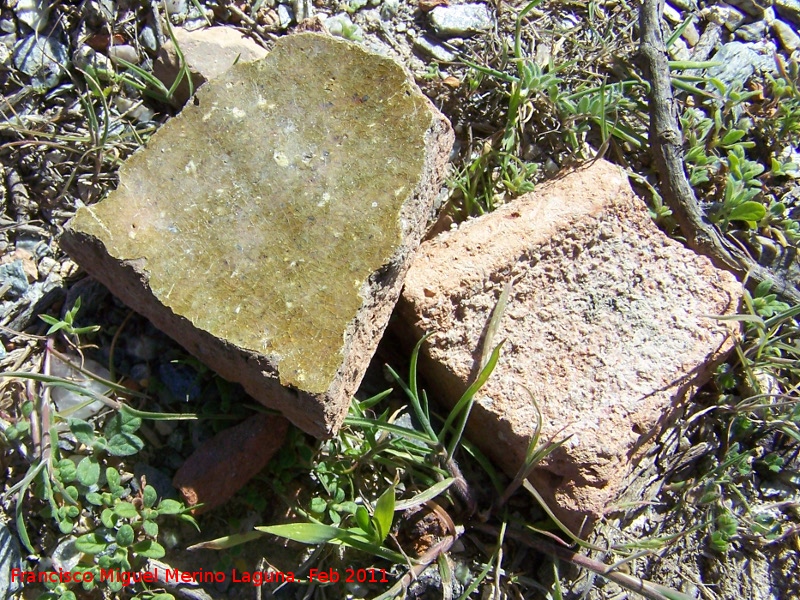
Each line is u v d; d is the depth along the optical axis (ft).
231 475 0.82
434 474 0.88
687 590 0.94
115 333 0.89
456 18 1.12
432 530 0.87
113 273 0.79
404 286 0.85
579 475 0.84
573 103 1.10
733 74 1.19
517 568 0.90
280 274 0.76
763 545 0.97
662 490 0.97
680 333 0.90
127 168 0.79
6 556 0.81
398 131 0.80
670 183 1.07
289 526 0.77
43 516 0.81
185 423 0.87
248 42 1.02
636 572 0.93
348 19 1.09
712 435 1.00
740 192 1.05
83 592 0.81
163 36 1.01
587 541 0.92
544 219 0.90
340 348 0.74
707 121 1.10
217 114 0.81
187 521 0.84
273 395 0.77
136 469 0.85
